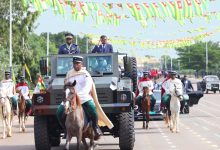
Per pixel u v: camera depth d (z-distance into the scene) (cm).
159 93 4612
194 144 2972
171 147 2839
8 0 8325
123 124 2573
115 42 5925
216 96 10031
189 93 5850
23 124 3841
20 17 8600
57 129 2723
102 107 2544
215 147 2831
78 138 2178
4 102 3466
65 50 2819
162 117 4425
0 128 4116
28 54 8788
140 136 3450
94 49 2855
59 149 2812
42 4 3019
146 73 4125
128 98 2555
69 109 2145
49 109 2550
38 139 2584
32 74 9256
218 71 19462
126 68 2800
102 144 2989
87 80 2289
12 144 3081
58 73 2783
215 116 5369
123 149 2611
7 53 8431
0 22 8350
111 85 2572
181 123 4484
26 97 3881
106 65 2769
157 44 6081
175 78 3734
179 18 3212
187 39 6112
